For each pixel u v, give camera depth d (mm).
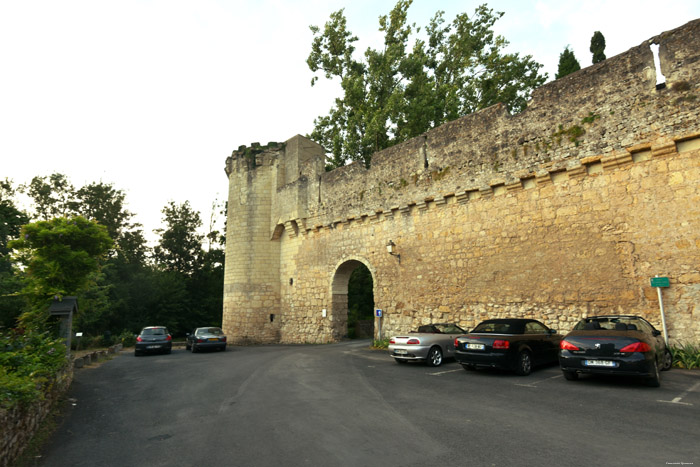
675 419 5469
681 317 10594
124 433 5887
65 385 9008
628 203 11883
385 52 26672
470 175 15703
